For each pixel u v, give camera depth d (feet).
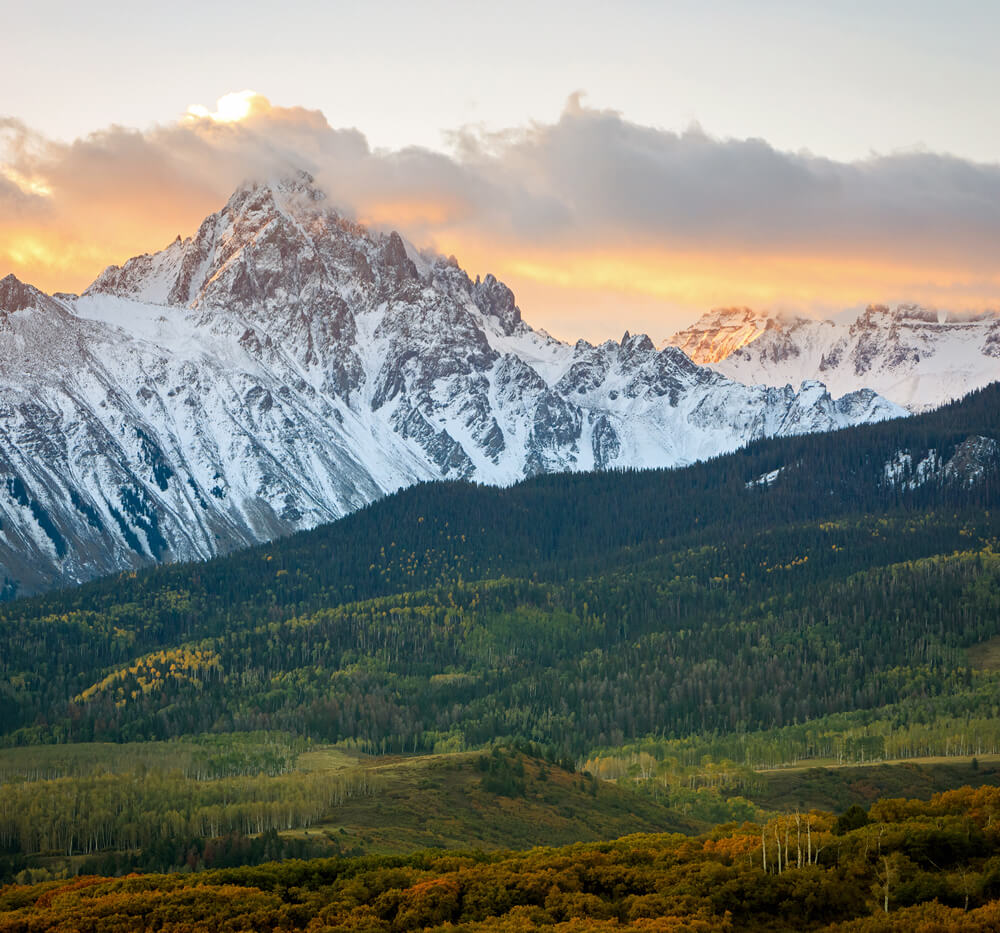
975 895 581.53
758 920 589.73
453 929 591.37
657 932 558.15
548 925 592.19
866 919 568.00
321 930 604.08
